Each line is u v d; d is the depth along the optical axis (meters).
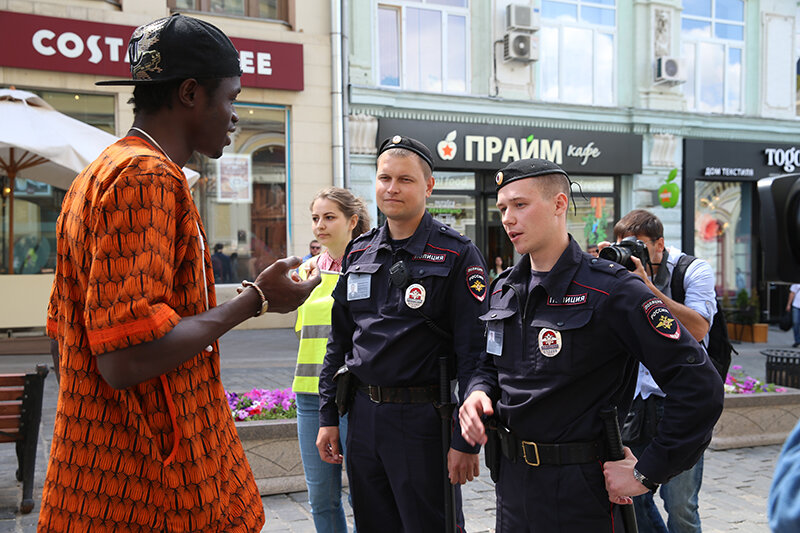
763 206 1.27
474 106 12.35
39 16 9.59
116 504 1.40
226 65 1.54
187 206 1.46
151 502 1.41
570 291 1.90
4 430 3.67
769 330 14.16
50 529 1.42
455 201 12.55
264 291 1.53
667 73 13.26
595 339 1.84
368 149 11.77
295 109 11.35
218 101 1.54
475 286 2.34
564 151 12.92
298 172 11.42
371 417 2.42
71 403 1.43
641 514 2.85
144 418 1.41
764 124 14.48
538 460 1.90
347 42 11.48
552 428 1.89
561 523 1.87
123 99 10.20
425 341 2.38
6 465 4.45
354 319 2.55
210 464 1.50
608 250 2.20
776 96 14.67
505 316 2.00
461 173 12.56
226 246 11.21
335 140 11.49
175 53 1.47
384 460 2.39
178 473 1.43
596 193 13.43
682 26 13.97
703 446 1.74
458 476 2.24
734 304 13.23
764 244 1.27
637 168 13.43
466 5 12.40
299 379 2.93
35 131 6.93
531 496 1.92
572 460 1.87
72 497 1.41
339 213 3.10
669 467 1.73
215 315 1.44
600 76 13.41
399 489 2.37
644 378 2.81
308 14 11.41
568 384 1.87
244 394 4.98
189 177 7.88
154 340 1.29
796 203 1.21
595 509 1.85
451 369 2.40
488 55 12.51
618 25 13.43
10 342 8.84
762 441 5.28
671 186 13.02
